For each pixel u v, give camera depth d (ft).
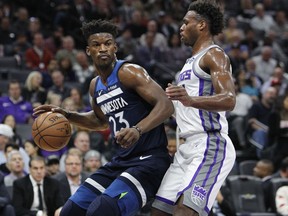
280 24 57.21
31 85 37.91
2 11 49.14
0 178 25.75
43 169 26.03
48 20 51.72
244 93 42.22
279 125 34.73
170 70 46.52
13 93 36.01
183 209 16.24
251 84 43.14
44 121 16.94
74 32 50.16
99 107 17.88
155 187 17.04
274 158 34.50
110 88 17.02
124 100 16.90
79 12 51.47
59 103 35.55
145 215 26.63
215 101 15.51
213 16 17.08
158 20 51.65
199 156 16.60
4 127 29.30
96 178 17.25
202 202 16.33
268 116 36.14
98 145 33.01
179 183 16.81
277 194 27.89
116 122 17.15
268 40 50.75
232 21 52.01
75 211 17.04
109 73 16.99
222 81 15.93
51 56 44.21
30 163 26.02
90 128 18.49
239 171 33.22
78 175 27.09
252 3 61.41
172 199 16.80
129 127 16.90
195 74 16.70
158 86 16.61
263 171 31.42
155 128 17.12
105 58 16.71
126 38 47.21
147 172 16.76
